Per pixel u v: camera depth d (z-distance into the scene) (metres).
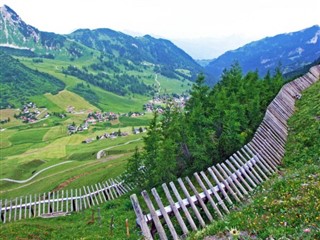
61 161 151.88
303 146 22.25
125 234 20.42
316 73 53.03
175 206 13.99
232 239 10.25
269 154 20.92
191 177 31.23
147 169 37.53
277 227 9.96
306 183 13.44
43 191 67.00
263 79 55.03
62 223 30.61
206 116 36.81
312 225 9.30
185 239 12.58
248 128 33.50
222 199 16.27
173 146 34.34
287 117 30.92
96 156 144.12
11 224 27.50
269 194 13.67
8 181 124.12
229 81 48.91
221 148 32.16
